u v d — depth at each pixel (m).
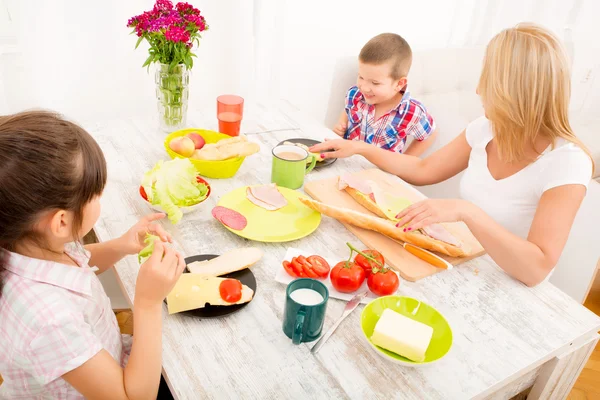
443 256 1.19
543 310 1.07
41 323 0.71
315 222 1.26
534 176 1.30
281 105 1.95
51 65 1.89
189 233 1.19
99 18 1.91
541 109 1.20
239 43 2.23
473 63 2.49
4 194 0.66
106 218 1.22
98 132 1.62
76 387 0.75
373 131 2.17
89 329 0.76
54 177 0.67
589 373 1.92
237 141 1.46
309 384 0.85
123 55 2.03
